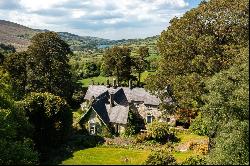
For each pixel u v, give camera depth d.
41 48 82.94
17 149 37.38
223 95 29.42
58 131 53.06
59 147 52.41
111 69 111.19
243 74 28.56
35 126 52.78
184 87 40.62
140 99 76.06
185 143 52.47
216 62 38.59
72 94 94.88
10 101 47.41
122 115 64.88
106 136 62.06
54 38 84.75
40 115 53.06
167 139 55.22
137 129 64.81
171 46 43.41
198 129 57.88
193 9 43.44
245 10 37.19
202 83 39.62
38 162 37.97
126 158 40.53
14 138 43.31
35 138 52.78
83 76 143.38
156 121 65.44
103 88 91.06
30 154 37.78
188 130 60.50
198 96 39.88
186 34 43.03
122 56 109.31
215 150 29.44
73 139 57.00
